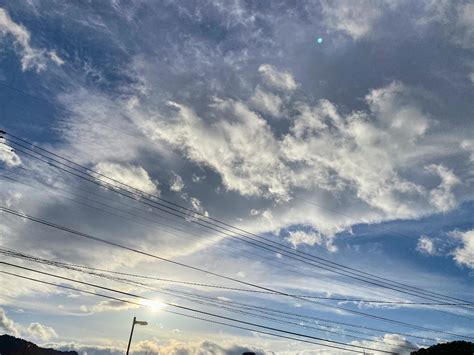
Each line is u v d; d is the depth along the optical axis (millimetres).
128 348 33406
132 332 34062
